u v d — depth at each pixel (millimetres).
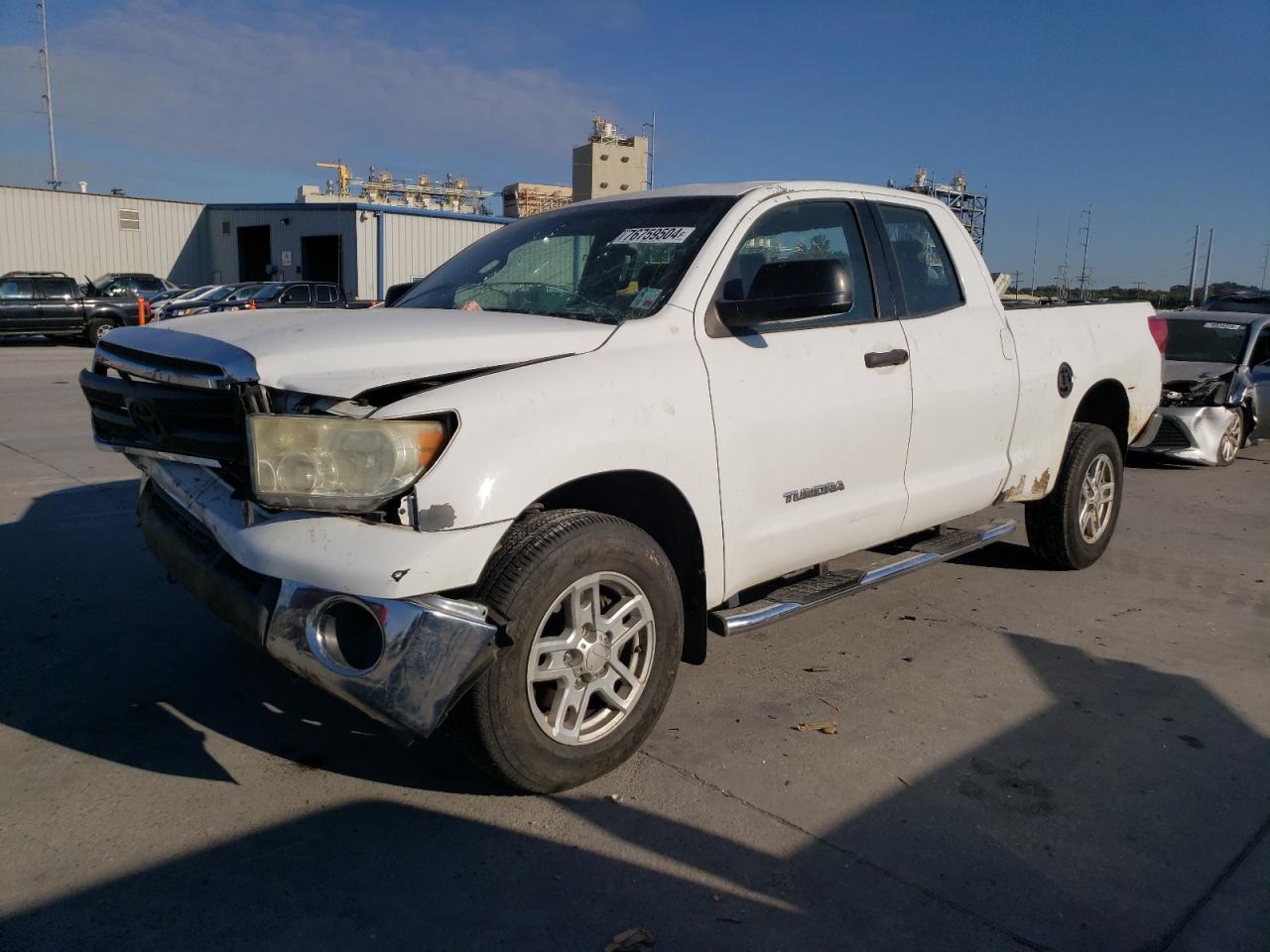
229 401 3000
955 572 5961
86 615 4738
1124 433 6094
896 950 2559
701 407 3473
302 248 36594
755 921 2652
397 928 2584
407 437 2793
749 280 3840
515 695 3006
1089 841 3082
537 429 3006
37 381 15047
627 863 2893
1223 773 3543
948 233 4863
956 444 4648
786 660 4496
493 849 2945
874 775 3447
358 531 2811
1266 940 2645
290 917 2615
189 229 40344
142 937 2523
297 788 3266
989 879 2871
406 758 3486
